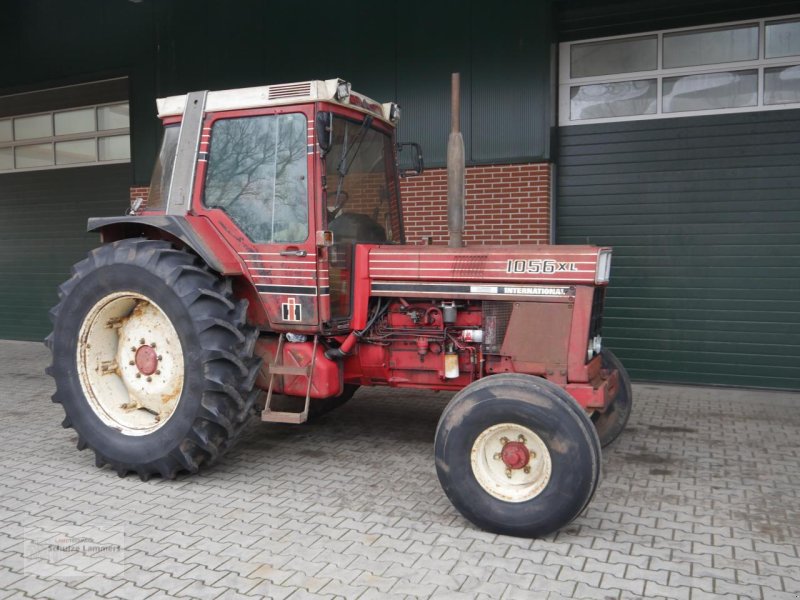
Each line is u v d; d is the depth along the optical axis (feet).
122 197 31.91
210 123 14.84
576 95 24.29
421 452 16.10
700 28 22.66
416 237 25.41
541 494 11.21
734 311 22.62
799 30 21.59
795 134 21.70
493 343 13.85
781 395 21.80
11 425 18.63
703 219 22.84
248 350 13.87
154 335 14.55
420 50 24.88
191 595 9.62
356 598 9.52
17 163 34.14
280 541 11.32
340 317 14.58
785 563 10.63
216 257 14.12
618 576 10.18
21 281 34.19
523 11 23.40
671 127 23.08
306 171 14.05
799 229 21.72
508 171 23.86
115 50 30.48
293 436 17.38
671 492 13.64
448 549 11.03
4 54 33.19
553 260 13.26
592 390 13.01
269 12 27.22
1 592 9.70
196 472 14.55
